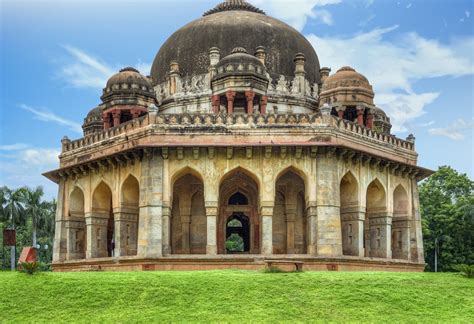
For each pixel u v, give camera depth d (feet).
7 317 39.70
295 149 67.46
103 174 74.02
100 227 75.61
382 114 94.63
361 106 76.23
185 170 68.13
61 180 80.38
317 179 67.36
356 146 71.00
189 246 73.77
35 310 40.86
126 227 71.36
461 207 121.80
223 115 68.23
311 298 42.57
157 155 67.41
